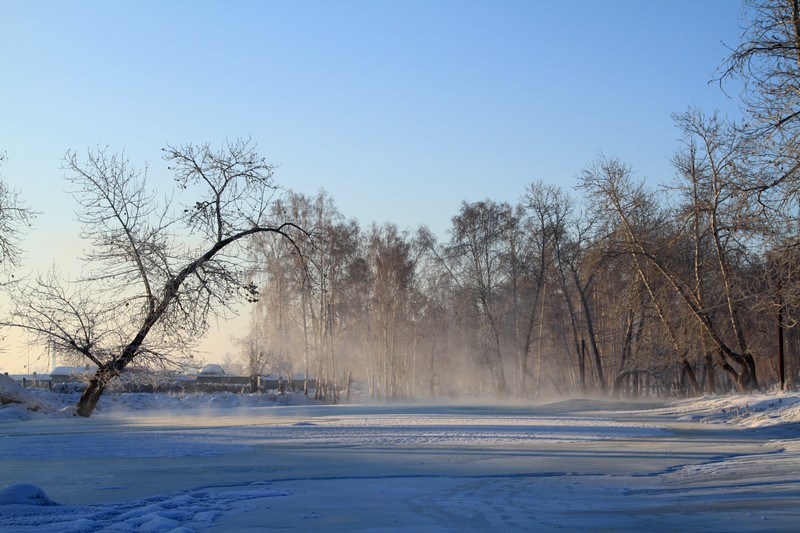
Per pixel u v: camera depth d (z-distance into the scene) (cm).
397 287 6994
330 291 6309
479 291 6931
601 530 796
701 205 4003
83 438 2128
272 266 6050
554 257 6556
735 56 2431
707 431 2327
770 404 2812
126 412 4172
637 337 5375
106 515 901
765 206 2723
